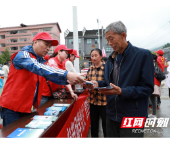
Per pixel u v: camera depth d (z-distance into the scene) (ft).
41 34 4.78
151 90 3.86
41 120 4.29
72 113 5.90
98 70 7.59
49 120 4.30
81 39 118.21
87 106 9.80
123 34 3.87
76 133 6.23
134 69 3.96
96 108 7.52
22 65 4.19
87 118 9.30
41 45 4.78
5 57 86.89
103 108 7.16
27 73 4.49
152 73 3.87
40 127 3.76
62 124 6.30
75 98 7.13
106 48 115.96
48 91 7.33
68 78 3.98
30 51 4.76
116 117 4.36
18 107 4.58
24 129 3.64
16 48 110.22
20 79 4.46
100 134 8.75
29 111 4.86
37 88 5.20
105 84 5.51
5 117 4.68
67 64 8.44
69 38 116.37
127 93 3.75
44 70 4.01
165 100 16.25
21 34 109.29
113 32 3.83
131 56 4.03
